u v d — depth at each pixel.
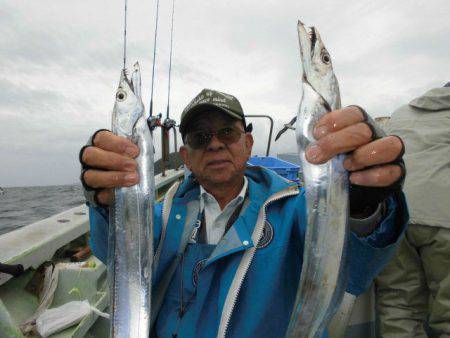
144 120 1.37
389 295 2.09
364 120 1.02
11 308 1.92
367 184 1.04
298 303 1.16
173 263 1.54
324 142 1.02
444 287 1.81
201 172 1.62
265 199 1.58
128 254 1.29
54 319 1.84
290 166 4.11
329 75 1.22
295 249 1.55
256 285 1.40
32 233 2.45
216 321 1.38
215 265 1.42
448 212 1.75
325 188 1.14
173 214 1.66
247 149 1.87
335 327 2.01
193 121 1.61
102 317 2.23
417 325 2.02
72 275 2.20
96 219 1.42
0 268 1.64
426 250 1.86
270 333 1.36
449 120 1.94
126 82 1.40
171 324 1.43
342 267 1.13
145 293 1.27
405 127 2.14
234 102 1.67
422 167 1.89
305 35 1.25
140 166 1.33
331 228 1.13
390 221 1.17
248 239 1.43
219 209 1.67
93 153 1.17
